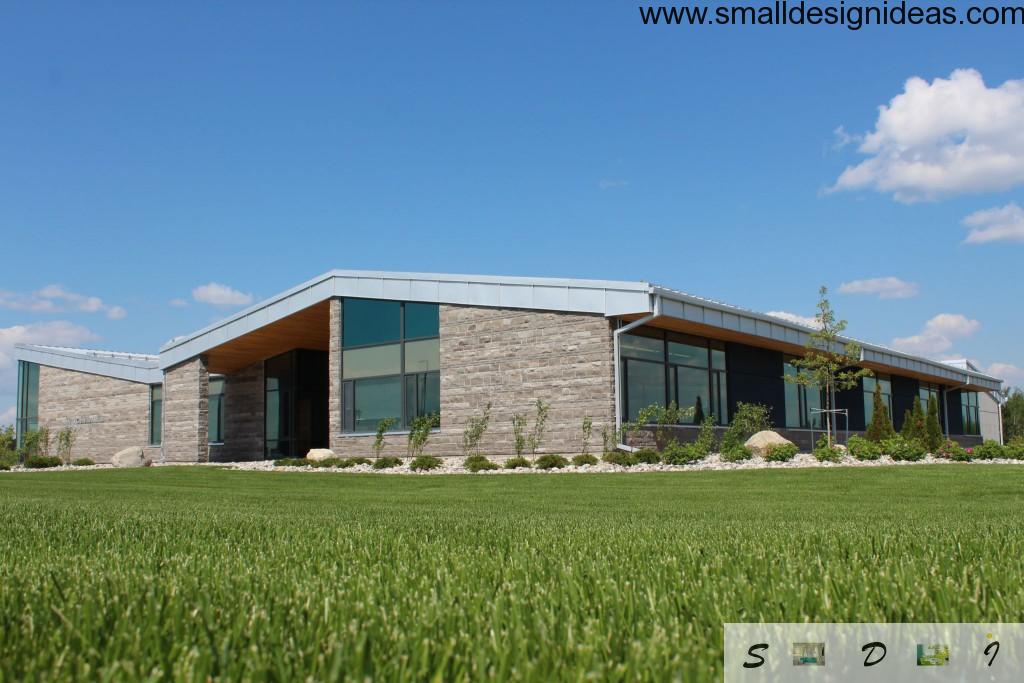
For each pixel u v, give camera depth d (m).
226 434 31.81
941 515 7.09
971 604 2.45
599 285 19.97
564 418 20.39
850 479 14.10
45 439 33.97
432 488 14.68
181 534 5.21
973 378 39.62
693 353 23.06
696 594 2.66
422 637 2.06
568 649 1.96
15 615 2.41
